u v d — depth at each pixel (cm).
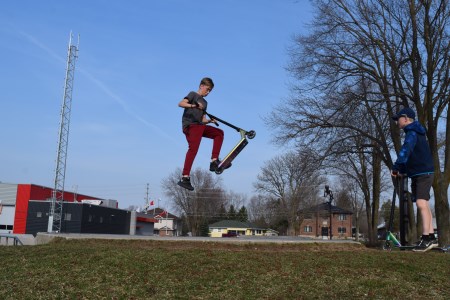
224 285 538
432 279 571
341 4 2308
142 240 900
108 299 491
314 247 899
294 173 2652
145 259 642
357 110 2408
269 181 6103
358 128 2434
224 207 9238
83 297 496
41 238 997
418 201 699
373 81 2336
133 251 700
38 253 696
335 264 640
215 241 888
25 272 587
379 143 2362
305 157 2448
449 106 2106
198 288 527
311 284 545
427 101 2111
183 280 554
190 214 7744
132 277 563
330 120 2378
